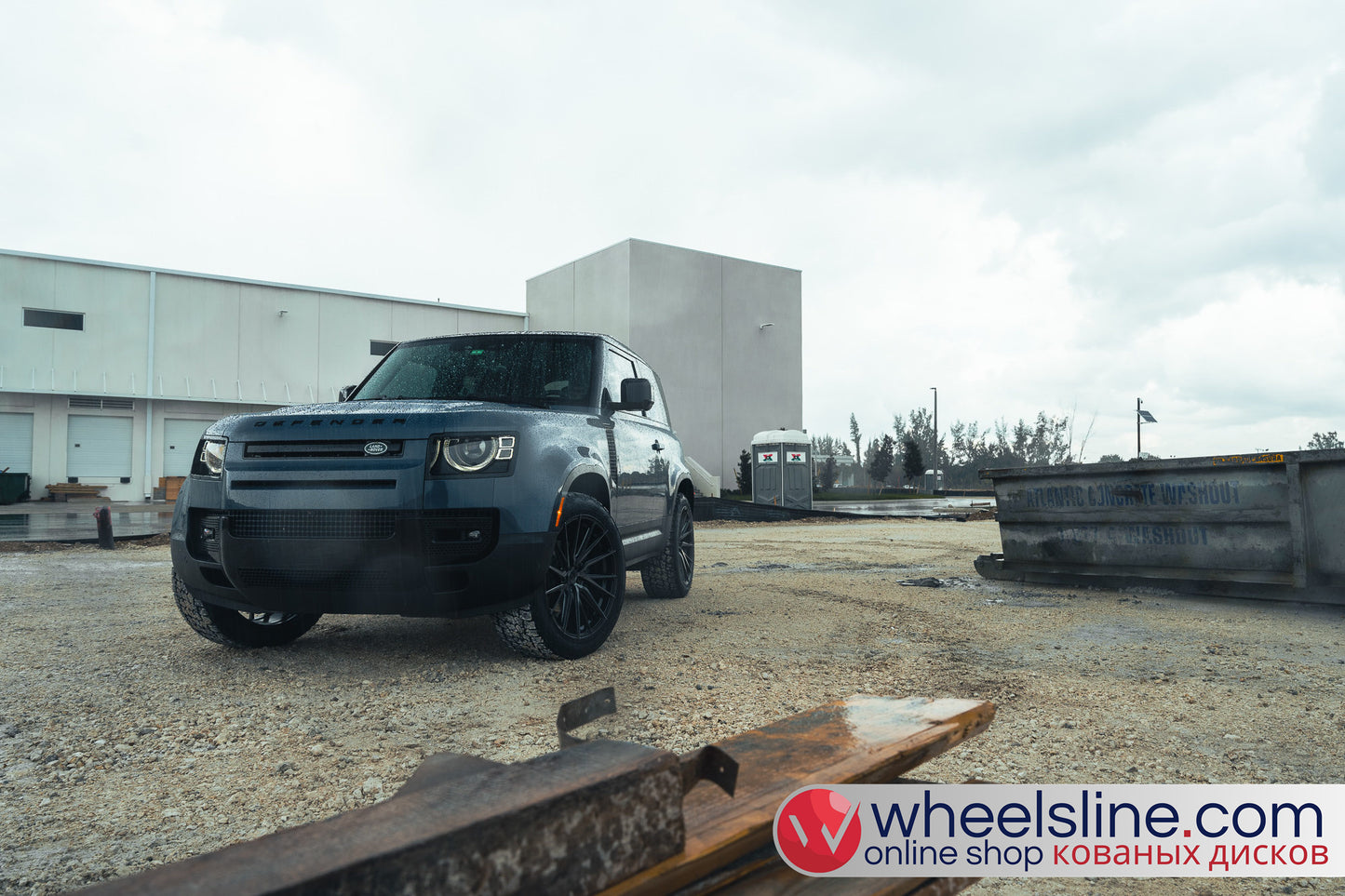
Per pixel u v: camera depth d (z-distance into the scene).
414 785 0.96
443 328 33.88
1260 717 2.96
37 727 2.87
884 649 4.11
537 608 3.66
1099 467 6.04
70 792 2.31
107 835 2.05
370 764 2.51
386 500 3.43
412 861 0.62
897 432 70.50
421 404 3.88
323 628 4.68
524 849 0.71
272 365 30.05
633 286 33.41
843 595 6.05
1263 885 1.82
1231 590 5.51
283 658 3.91
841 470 72.44
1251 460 5.34
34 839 2.02
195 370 28.77
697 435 35.03
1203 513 5.61
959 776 2.37
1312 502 5.17
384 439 3.52
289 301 30.48
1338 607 5.15
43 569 8.01
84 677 3.55
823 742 1.26
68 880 1.82
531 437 3.74
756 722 2.87
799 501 21.12
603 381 4.95
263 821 2.12
